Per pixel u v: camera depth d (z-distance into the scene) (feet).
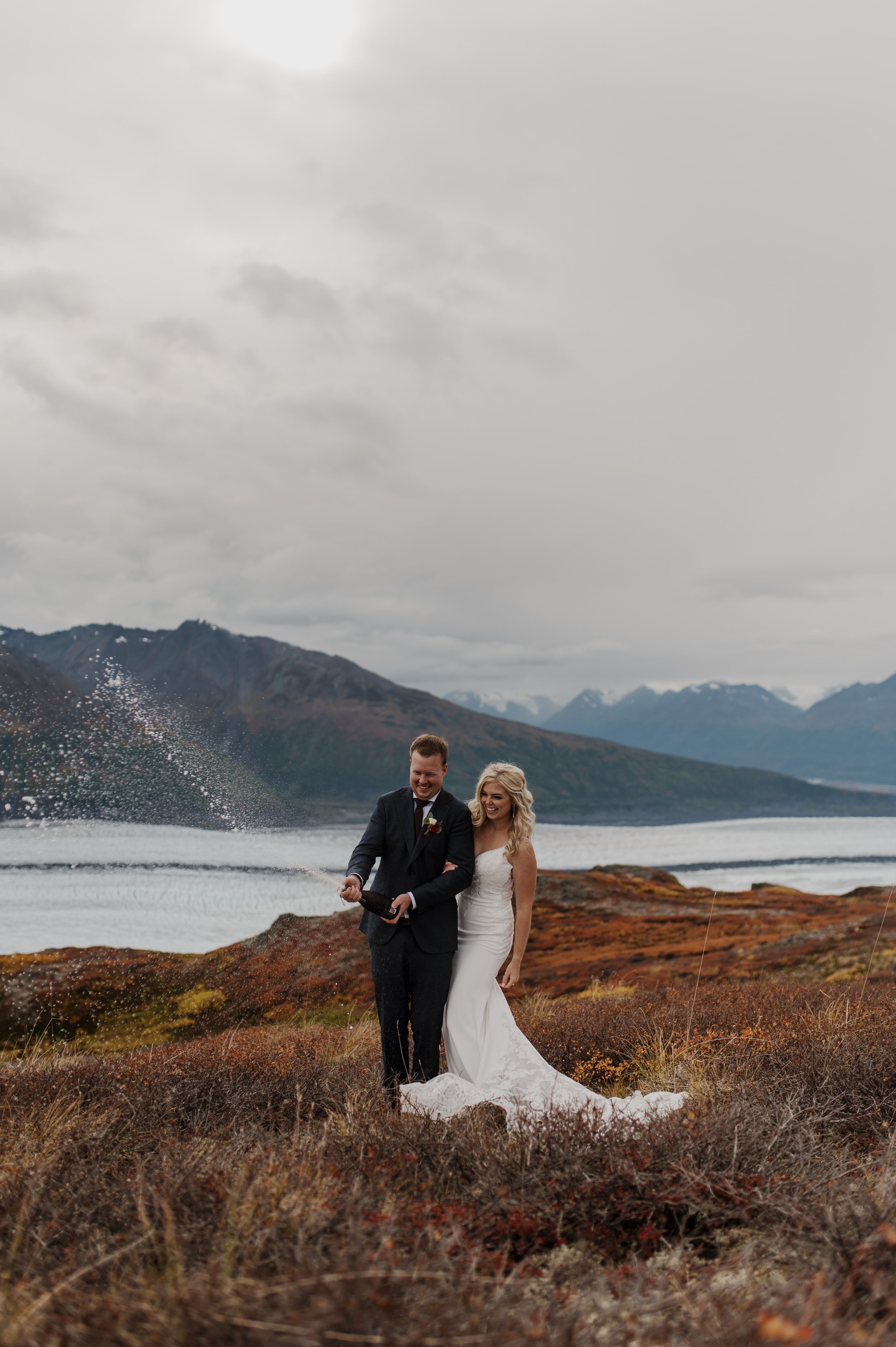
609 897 147.13
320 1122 12.54
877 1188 8.17
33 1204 7.97
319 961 93.20
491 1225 8.05
